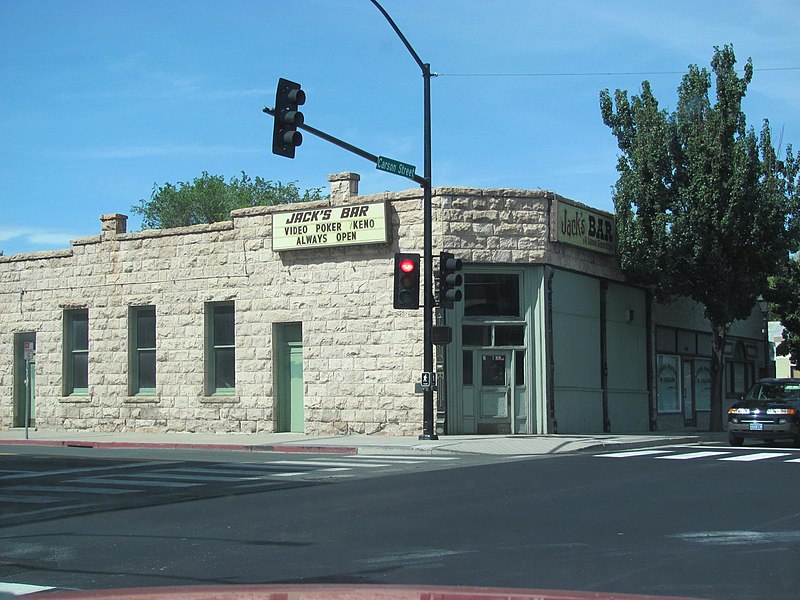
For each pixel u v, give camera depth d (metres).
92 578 7.61
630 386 28.89
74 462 17.81
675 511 10.42
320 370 24.97
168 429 27.25
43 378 29.89
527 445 20.31
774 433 21.30
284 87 16.75
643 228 26.56
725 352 37.03
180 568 7.90
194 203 56.03
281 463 17.16
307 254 25.38
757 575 7.11
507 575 7.18
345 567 7.67
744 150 26.12
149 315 28.34
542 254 24.41
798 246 28.31
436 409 23.33
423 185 21.66
